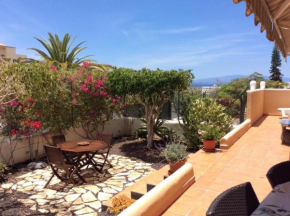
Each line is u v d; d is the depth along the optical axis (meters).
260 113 10.64
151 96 8.05
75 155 6.71
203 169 4.70
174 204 3.33
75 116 8.67
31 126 7.11
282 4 2.03
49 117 7.96
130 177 6.30
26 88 7.32
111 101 9.60
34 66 7.70
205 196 3.56
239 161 5.12
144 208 2.70
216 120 8.15
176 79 7.94
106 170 6.82
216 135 6.02
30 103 7.47
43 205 4.77
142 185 4.49
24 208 4.64
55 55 16.30
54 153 5.57
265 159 5.22
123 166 7.18
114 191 5.43
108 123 10.44
